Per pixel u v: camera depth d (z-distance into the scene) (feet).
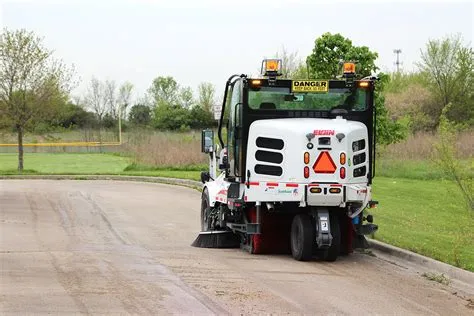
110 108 257.55
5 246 46.65
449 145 44.45
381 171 105.50
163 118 225.76
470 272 38.83
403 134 97.09
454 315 30.99
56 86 131.03
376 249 48.42
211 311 29.89
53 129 203.21
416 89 186.50
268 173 43.21
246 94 44.50
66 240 50.34
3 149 201.87
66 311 29.35
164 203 78.59
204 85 238.27
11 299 31.22
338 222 43.68
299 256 43.09
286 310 30.48
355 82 45.47
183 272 38.40
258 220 44.19
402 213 66.33
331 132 42.27
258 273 38.86
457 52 184.96
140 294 32.76
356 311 30.76
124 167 140.87
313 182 42.11
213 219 51.75
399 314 30.60
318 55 84.17
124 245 48.49
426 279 38.91
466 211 48.32
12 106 126.82
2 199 79.30
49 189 93.25
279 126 42.80
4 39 126.41
